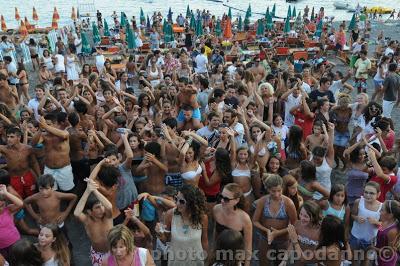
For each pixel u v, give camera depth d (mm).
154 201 6160
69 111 9711
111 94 9750
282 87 11195
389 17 39844
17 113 11992
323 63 14891
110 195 6238
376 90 14922
